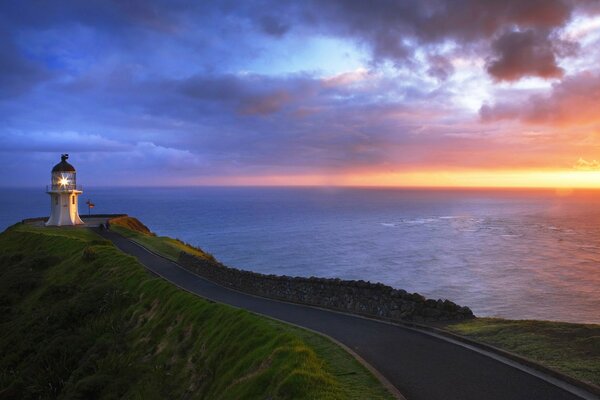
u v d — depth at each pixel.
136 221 83.19
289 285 26.19
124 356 22.72
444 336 16.28
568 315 62.78
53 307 31.64
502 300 70.88
